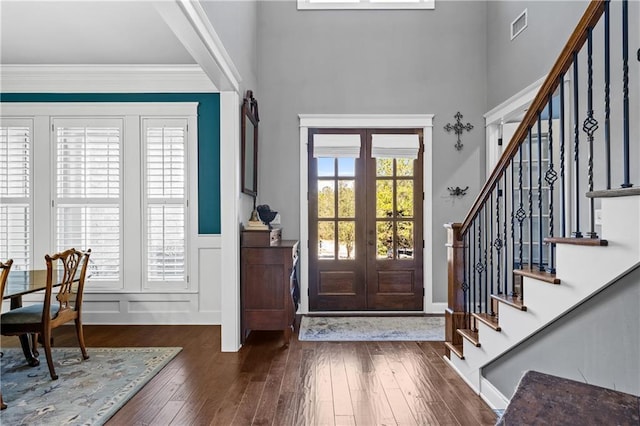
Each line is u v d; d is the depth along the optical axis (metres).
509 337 2.18
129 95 4.37
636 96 2.57
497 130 4.69
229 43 3.28
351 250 4.79
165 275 4.36
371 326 4.15
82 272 3.25
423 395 2.53
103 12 3.23
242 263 3.58
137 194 4.35
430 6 4.82
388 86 4.81
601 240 1.53
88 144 4.34
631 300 1.49
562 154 2.01
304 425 2.17
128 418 2.26
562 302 1.76
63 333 3.99
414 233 4.79
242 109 3.72
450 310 3.10
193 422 2.21
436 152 4.80
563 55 1.89
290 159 4.79
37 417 2.27
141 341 3.72
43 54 4.00
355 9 4.83
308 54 4.81
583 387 1.15
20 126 4.32
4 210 4.30
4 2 3.07
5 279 2.45
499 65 4.48
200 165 4.38
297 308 4.44
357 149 4.75
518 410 1.04
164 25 3.45
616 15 2.75
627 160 1.51
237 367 3.03
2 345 3.61
